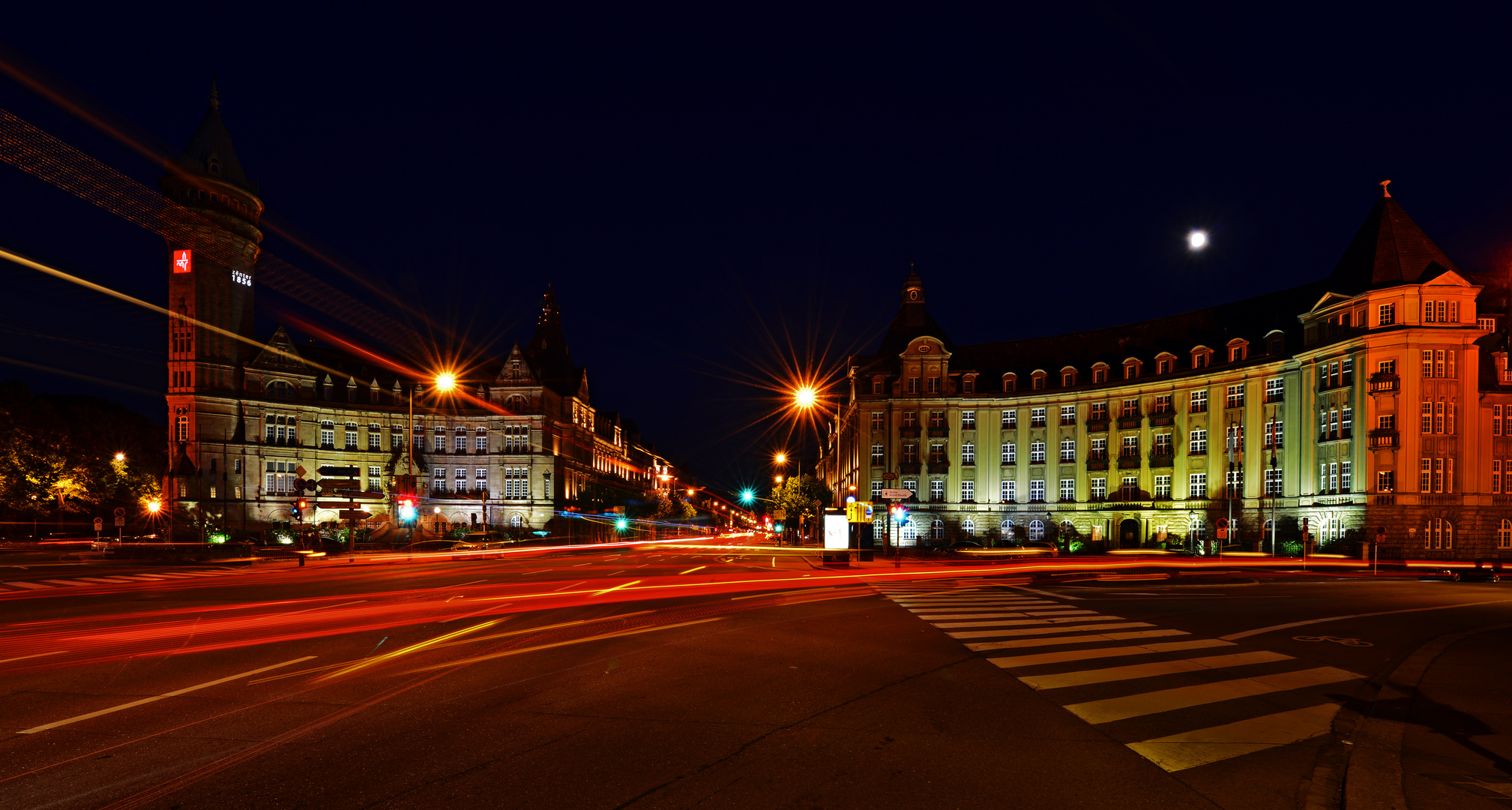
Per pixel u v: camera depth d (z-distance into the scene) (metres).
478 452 97.19
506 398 98.25
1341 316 52.97
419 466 95.19
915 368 74.31
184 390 84.94
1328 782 6.46
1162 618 16.78
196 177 85.00
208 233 85.94
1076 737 7.68
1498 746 7.27
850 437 80.62
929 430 73.25
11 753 7.17
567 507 100.50
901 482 73.50
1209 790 6.25
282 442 89.38
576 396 111.38
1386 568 38.75
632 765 6.84
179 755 7.10
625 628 15.34
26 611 18.36
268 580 29.23
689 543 87.62
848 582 27.94
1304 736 7.71
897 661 11.69
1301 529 53.38
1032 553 52.75
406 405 96.12
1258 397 58.69
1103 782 6.41
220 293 86.81
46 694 9.52
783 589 24.73
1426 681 10.23
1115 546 65.88
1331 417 53.03
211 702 9.09
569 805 5.91
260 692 9.65
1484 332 48.59
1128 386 66.94
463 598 21.58
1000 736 7.70
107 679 10.40
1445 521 48.34
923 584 26.64
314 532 52.44
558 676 10.61
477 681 10.27
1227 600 20.92
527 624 15.92
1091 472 68.56
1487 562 39.38
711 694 9.53
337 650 12.66
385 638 13.98
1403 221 53.00
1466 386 49.06
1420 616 17.33
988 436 72.81
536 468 96.56
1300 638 14.00
